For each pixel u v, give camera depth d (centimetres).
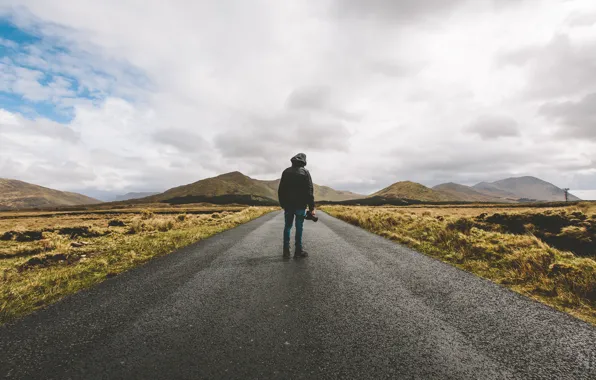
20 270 605
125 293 373
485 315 294
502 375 191
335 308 311
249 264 529
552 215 823
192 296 355
